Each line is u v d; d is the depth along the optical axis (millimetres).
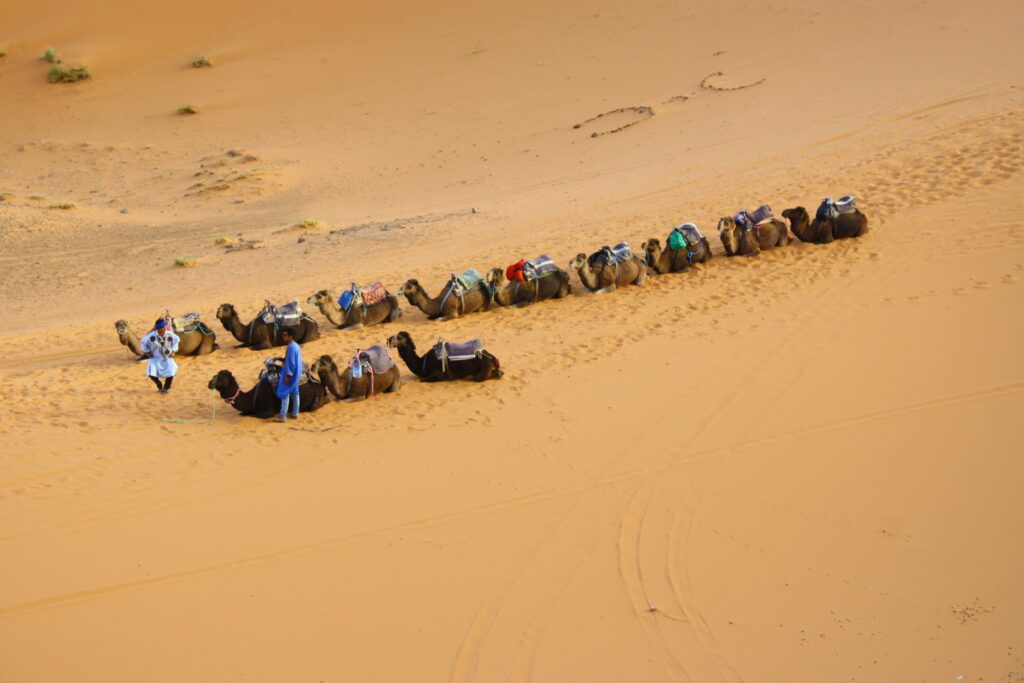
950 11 76062
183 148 82375
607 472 21031
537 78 84688
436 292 35438
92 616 16562
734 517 19281
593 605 16812
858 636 15984
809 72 69250
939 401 23281
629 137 65562
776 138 54781
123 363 30234
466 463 21625
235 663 15484
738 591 17141
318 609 16750
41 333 36125
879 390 24000
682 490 20250
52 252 55875
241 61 98688
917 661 15367
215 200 67875
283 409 24094
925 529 18750
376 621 16438
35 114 93125
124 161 80312
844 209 34312
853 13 80500
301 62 97125
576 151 65438
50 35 105688
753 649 15703
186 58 100375
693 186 47906
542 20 96625
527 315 31688
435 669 15344
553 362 27250
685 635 16062
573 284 34250
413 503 20016
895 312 28125
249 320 34906
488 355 26141
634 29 89938
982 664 15234
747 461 21250
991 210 34500
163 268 50125
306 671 15312
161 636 16078
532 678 15117
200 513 19656
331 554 18281
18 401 26250
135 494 20375
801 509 19484
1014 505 19312
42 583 17359
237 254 51188
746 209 40125
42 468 21531
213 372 28500
